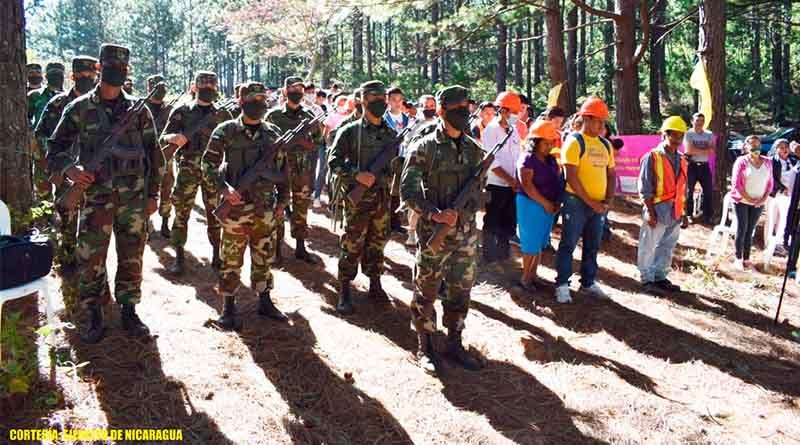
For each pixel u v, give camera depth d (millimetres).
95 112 4164
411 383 4312
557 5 12656
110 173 4223
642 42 12195
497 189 6730
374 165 5191
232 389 3984
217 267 6488
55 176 4094
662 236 6652
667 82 33438
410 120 8633
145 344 4402
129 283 4469
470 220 4445
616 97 12531
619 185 9953
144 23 64625
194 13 65875
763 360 5062
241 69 71000
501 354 4891
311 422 3740
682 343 5242
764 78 36344
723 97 9812
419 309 4484
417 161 4301
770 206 8133
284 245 7680
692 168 10062
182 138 6020
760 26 30641
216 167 4719
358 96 5590
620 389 4422
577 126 7480
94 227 4234
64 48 67562
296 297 5812
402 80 33000
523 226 6137
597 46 37469
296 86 6688
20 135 5293
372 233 5648
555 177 6031
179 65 68812
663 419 4039
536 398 4246
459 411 4016
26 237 3668
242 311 5301
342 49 43906
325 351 4660
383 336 5094
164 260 6766
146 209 4438
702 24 9734
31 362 3637
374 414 3896
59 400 3572
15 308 4590
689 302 6379
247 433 3541
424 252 4391
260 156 4805
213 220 6367
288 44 35219
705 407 4262
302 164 6758
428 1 11961
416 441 3668
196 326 4855
